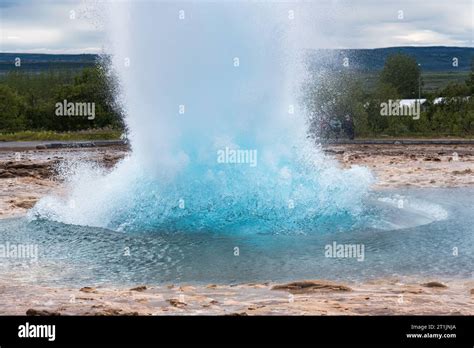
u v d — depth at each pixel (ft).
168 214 43.11
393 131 162.20
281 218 42.06
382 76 260.21
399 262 34.17
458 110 180.45
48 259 35.37
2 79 368.07
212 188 43.42
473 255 35.55
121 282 30.83
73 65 366.22
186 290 28.78
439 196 59.00
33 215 46.68
